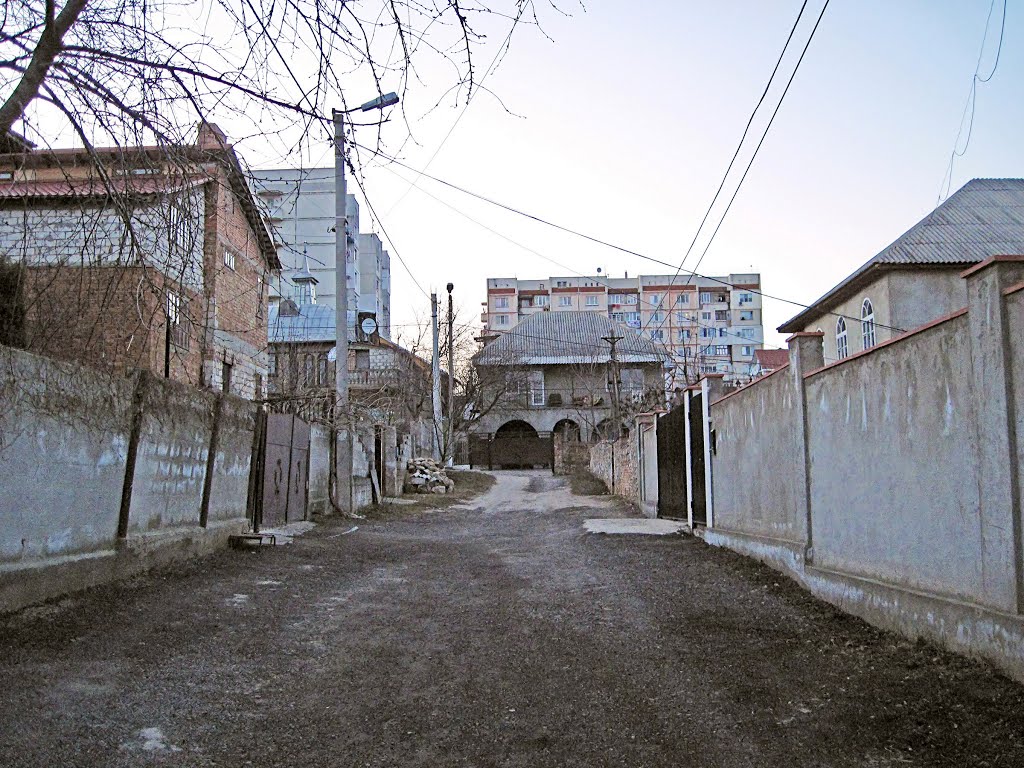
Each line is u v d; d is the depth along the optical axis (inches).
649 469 743.1
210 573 361.4
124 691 198.1
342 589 359.9
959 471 220.7
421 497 1016.9
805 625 279.1
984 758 157.6
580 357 2352.4
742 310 4126.5
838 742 171.9
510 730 183.9
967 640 212.7
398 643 263.4
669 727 184.4
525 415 2295.8
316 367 1328.7
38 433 272.4
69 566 286.2
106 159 252.7
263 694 208.1
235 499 473.7
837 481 308.3
